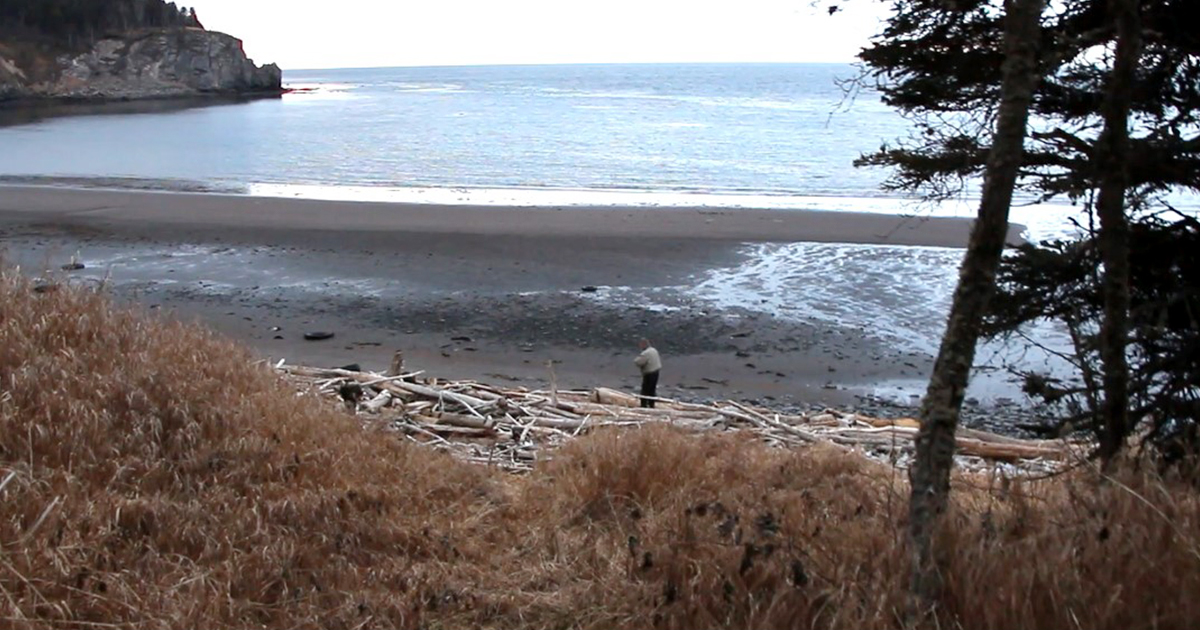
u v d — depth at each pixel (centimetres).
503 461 855
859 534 475
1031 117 1060
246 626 447
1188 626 357
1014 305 854
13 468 539
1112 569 383
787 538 480
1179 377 714
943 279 2359
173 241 2708
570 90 15150
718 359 1775
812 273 2405
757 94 13050
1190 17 785
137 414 631
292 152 5553
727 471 688
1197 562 382
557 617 476
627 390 1578
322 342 1816
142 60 12594
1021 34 407
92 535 501
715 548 479
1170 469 496
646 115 8769
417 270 2386
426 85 18488
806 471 709
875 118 8300
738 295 2203
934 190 991
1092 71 855
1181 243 813
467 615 483
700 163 5003
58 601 440
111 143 5944
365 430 743
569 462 702
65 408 608
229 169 4641
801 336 1909
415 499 639
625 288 2247
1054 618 364
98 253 2547
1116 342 587
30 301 751
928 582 383
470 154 5447
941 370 414
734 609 412
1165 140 798
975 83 912
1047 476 557
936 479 412
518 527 623
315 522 562
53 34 12331
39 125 7294
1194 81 821
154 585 465
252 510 552
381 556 547
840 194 3891
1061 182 862
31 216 3053
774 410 1480
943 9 857
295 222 2983
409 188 4012
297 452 647
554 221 3019
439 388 1092
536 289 2222
